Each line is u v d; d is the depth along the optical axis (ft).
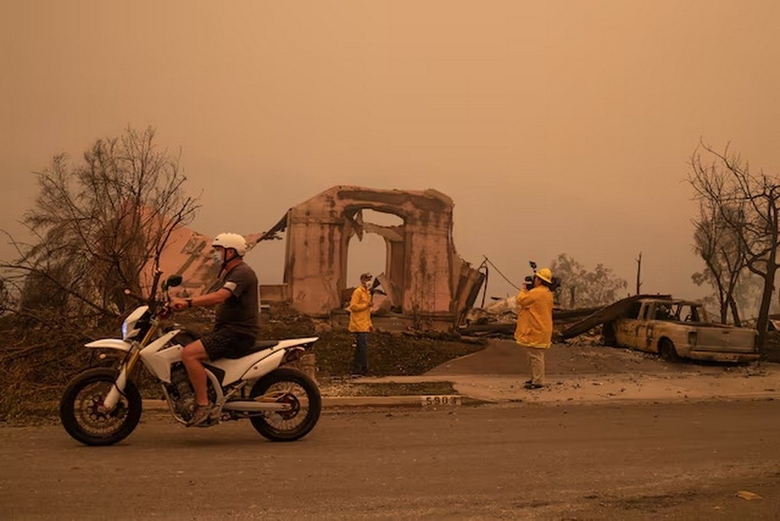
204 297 30.99
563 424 38.06
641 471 26.94
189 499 22.52
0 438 32.78
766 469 27.35
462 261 86.99
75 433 30.78
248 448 30.83
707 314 69.00
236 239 32.07
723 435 34.88
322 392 47.78
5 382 42.75
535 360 51.24
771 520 20.99
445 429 36.29
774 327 95.04
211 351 31.09
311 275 82.17
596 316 71.31
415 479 25.44
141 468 26.63
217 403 31.27
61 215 64.34
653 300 68.90
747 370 60.90
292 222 82.64
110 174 69.36
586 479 25.64
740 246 90.22
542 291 51.52
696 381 54.90
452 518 20.95
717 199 95.66
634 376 57.06
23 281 55.31
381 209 84.17
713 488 24.53
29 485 24.02
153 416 39.75
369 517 20.97
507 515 21.30
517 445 32.01
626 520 20.92
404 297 83.71
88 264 56.34
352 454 29.68
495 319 90.99
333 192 83.25
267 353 32.09
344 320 81.66
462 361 61.62
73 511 21.09
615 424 38.17
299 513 21.24
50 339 48.37
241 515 20.95
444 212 85.61
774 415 41.88
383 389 49.44
